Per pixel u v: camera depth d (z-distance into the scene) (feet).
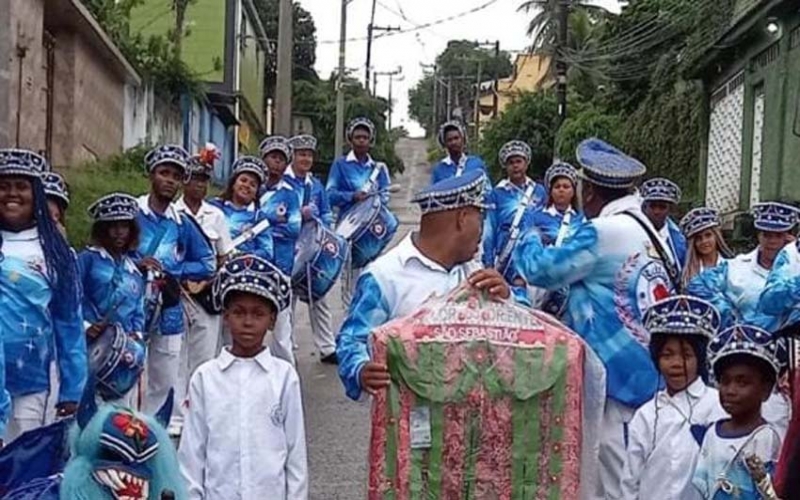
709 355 17.42
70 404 19.56
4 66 46.68
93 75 72.54
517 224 35.40
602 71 111.45
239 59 136.46
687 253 25.73
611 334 18.80
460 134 41.68
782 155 58.90
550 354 14.64
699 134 80.89
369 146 44.78
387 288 15.66
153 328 26.76
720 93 74.28
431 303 14.78
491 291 14.79
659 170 89.81
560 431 14.64
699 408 17.79
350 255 44.27
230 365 17.40
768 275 22.80
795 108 57.36
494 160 138.51
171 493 13.83
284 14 82.12
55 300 19.51
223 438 17.10
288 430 17.48
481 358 14.58
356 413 33.06
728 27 68.69
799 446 12.69
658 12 102.94
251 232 33.83
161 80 96.43
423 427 14.55
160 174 27.84
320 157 175.42
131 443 13.48
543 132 135.85
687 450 17.65
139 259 25.50
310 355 42.52
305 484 17.58
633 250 18.72
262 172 34.50
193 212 30.71
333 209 44.42
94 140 73.36
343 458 28.12
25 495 13.51
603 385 14.87
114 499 13.38
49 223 19.52
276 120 82.53
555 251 18.93
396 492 14.53
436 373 14.53
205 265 29.12
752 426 16.89
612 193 19.24
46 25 64.69
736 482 16.69
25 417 19.20
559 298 19.92
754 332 16.85
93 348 22.80
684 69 77.92
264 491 17.07
